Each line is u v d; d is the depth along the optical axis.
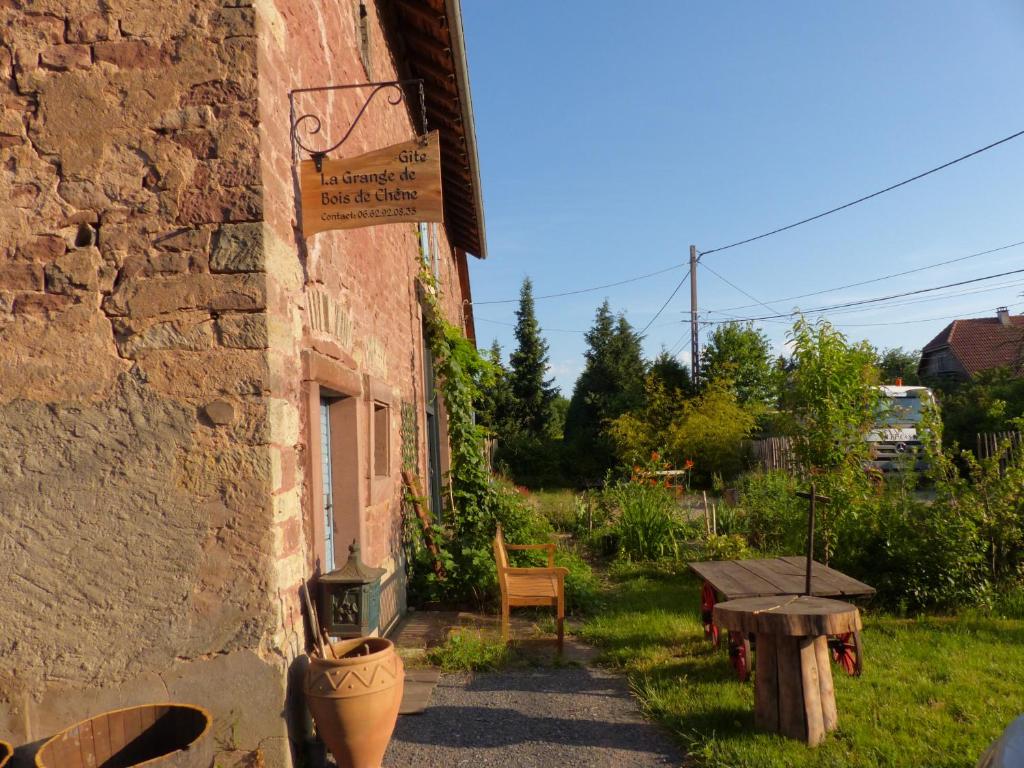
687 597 7.71
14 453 3.76
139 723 3.49
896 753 3.88
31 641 3.70
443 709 4.82
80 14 3.90
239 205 3.80
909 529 6.86
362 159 4.32
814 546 7.08
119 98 3.86
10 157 3.87
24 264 3.82
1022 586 6.71
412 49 9.02
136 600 3.70
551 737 4.35
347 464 5.56
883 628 6.16
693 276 25.42
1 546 3.73
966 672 5.09
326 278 4.96
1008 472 6.95
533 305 35.59
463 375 10.13
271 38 4.09
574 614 7.34
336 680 3.69
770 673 4.20
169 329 3.76
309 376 4.39
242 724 3.67
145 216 3.81
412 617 7.22
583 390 30.67
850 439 7.20
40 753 3.16
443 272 13.48
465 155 10.97
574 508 14.50
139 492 3.73
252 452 3.72
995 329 34.72
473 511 9.25
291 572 3.96
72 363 3.78
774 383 7.68
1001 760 2.45
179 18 3.88
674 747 4.18
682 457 20.33
